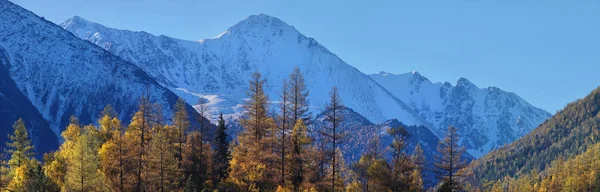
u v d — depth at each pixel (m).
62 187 67.06
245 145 72.25
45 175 71.19
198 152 76.12
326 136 67.31
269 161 68.69
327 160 66.38
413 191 73.75
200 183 74.12
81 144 67.00
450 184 72.81
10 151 81.50
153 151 68.44
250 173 68.31
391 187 72.69
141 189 68.56
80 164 66.38
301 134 67.75
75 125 90.62
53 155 84.00
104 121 88.75
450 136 73.44
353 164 81.00
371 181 73.75
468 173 76.25
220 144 80.31
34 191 67.81
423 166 81.44
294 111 70.50
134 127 74.25
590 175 148.25
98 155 72.56
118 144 70.88
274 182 67.00
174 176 70.19
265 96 71.62
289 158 66.56
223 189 69.75
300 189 65.00
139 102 76.00
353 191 75.62
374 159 76.94
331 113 65.75
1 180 71.44
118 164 69.94
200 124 82.38
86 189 66.06
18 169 72.62
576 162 168.75
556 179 155.50
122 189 68.06
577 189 145.12
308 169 67.31
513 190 180.88
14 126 81.50
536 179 165.62
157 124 79.50
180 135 79.81
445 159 73.19
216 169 76.44
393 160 77.56
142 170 69.50
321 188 65.50
